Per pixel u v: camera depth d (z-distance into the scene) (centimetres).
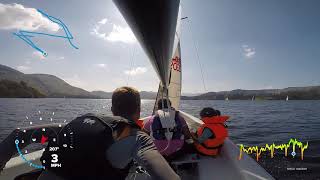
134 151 138
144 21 62
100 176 137
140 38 76
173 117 349
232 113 3219
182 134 347
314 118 2367
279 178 525
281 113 3228
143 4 56
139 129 150
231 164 324
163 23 66
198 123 659
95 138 140
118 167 140
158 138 341
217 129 367
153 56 94
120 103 162
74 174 139
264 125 1688
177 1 61
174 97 811
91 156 138
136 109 166
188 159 354
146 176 280
